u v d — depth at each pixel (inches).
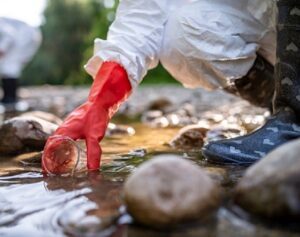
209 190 25.7
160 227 24.8
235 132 58.0
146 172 25.9
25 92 259.3
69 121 40.1
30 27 164.9
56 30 667.4
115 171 39.3
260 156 38.5
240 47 46.1
